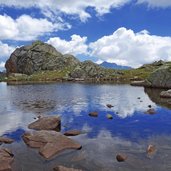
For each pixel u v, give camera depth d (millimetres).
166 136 28672
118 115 41406
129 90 89250
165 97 65125
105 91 86938
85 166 20344
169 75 94188
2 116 41438
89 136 28891
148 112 42812
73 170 18812
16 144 25922
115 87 105312
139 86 109438
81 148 24562
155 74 99875
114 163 20844
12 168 20062
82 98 66500
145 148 24500
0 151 22516
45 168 20047
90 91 87688
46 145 23781
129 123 35438
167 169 19625
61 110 47000
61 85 124250
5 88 109750
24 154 23031
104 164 20656
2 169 19344
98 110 46438
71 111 45750
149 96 68750
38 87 112438
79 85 122250
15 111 46344
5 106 52969
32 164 20797
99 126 33719
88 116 40781
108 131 31094
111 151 23719
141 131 30969
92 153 23172
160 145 25391
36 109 48469
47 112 44969
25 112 45219
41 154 22781
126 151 23703
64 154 22859
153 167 20000
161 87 95875
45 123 32750
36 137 25906
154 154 22828
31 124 33531
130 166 20234
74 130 30359
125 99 62844
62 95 75125
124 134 29656
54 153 22875
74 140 27062
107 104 51656
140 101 58188
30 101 61250
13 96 74062
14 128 32969
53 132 26672
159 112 43562
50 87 111250
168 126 33438
